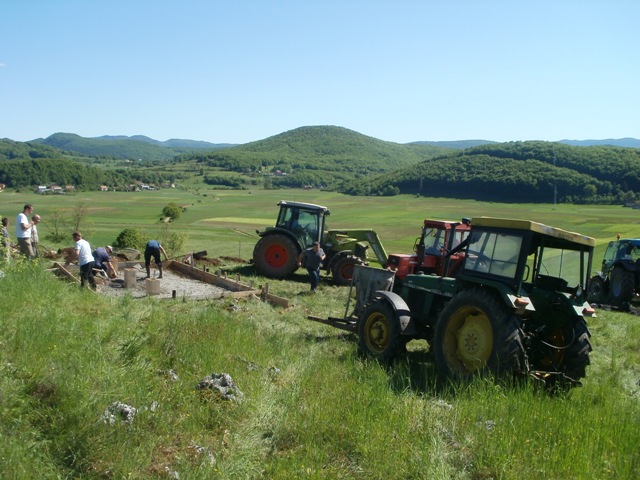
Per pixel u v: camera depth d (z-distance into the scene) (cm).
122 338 682
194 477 400
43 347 568
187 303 1160
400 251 4534
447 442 500
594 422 556
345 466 451
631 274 1683
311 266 1517
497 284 742
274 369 678
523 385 692
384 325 881
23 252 1390
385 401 571
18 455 382
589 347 744
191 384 570
